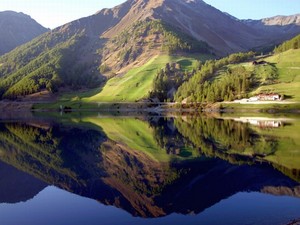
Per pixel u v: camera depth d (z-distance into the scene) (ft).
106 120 496.64
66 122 476.13
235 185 130.11
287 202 107.34
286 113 548.31
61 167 175.63
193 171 156.35
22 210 109.60
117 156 203.10
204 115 566.36
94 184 139.44
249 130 313.53
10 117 636.48
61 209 109.60
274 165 162.09
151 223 94.89
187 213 101.30
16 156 209.97
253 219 93.50
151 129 350.64
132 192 125.90
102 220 98.99
